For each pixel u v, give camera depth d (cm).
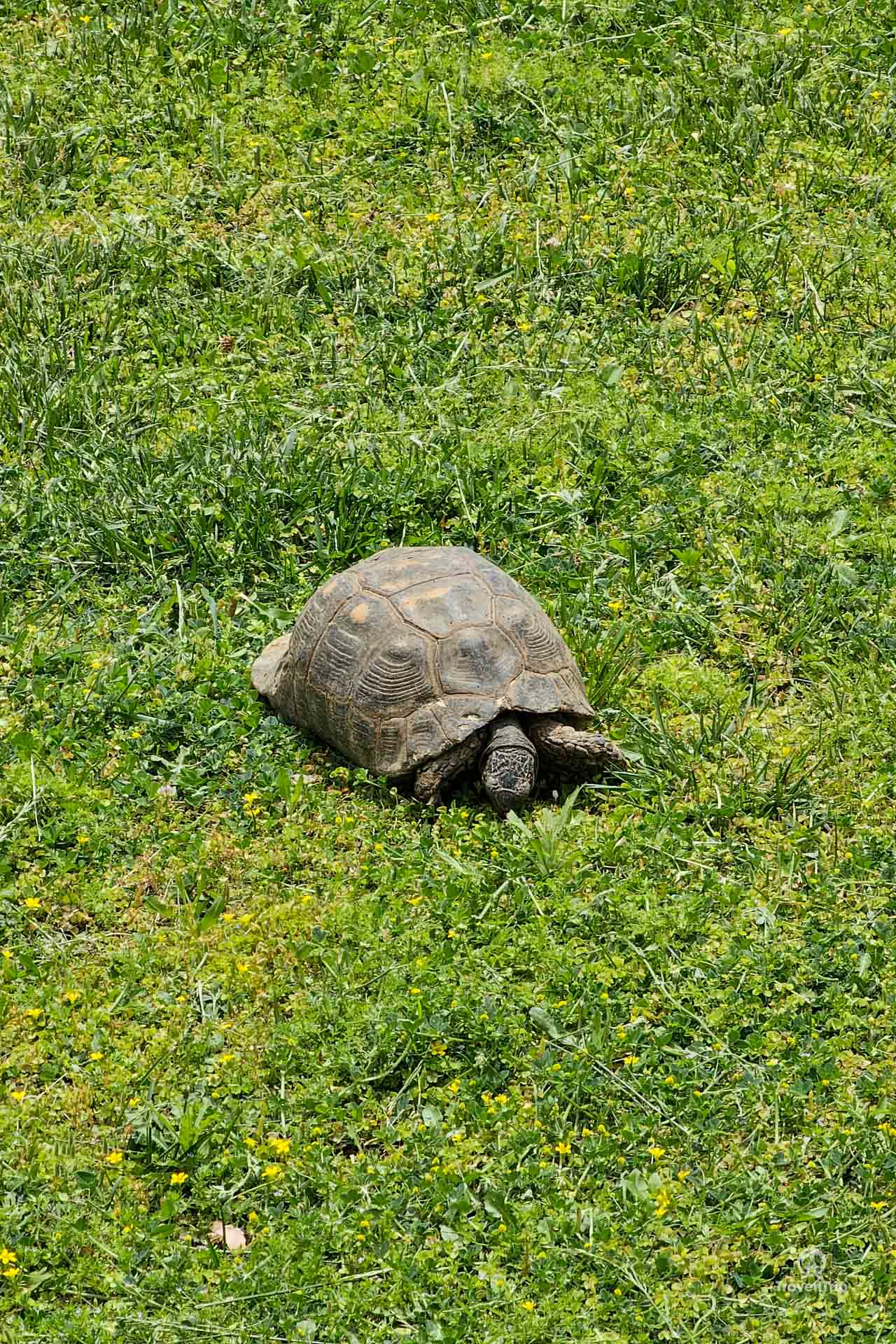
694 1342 628
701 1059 747
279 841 870
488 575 929
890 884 844
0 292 1284
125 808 890
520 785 862
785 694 988
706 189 1448
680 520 1107
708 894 828
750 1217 673
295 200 1417
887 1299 646
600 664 975
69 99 1516
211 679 978
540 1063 741
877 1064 746
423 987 770
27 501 1099
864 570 1070
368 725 889
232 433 1159
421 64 1572
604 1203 679
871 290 1335
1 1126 711
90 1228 668
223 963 793
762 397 1220
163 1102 728
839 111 1535
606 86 1548
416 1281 646
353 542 1074
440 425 1186
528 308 1308
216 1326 632
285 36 1602
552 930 805
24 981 786
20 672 981
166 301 1301
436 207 1418
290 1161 700
